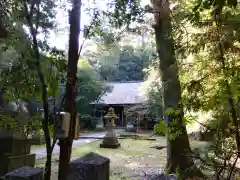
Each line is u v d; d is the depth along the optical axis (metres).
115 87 22.31
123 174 5.62
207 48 1.77
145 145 11.23
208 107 1.43
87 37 1.79
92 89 16.53
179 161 4.82
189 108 1.67
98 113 19.80
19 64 1.47
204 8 1.33
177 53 2.06
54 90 1.52
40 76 1.41
